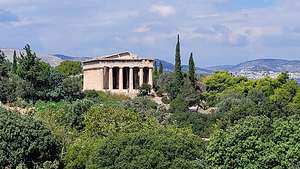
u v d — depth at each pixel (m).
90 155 91.00
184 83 198.88
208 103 198.00
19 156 92.69
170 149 86.44
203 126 140.12
